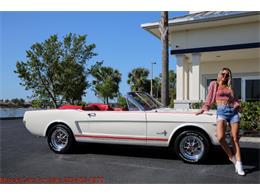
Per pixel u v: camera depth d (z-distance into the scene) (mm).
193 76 13195
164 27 11023
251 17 11742
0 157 6910
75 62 18453
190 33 13320
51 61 18234
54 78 18359
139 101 6855
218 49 12875
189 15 13203
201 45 13141
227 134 5859
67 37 18516
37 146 8383
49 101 18750
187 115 6176
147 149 7742
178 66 13523
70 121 7145
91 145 8211
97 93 37281
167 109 6906
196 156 6129
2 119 19266
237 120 5578
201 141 6066
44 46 18266
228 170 5680
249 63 15320
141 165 6105
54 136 7387
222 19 11992
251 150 7605
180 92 13438
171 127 6262
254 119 10109
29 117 7566
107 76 40281
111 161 6469
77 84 18391
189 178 5176
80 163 6305
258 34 12273
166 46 11016
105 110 7473
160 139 6359
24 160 6594
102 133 6859
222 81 5680
